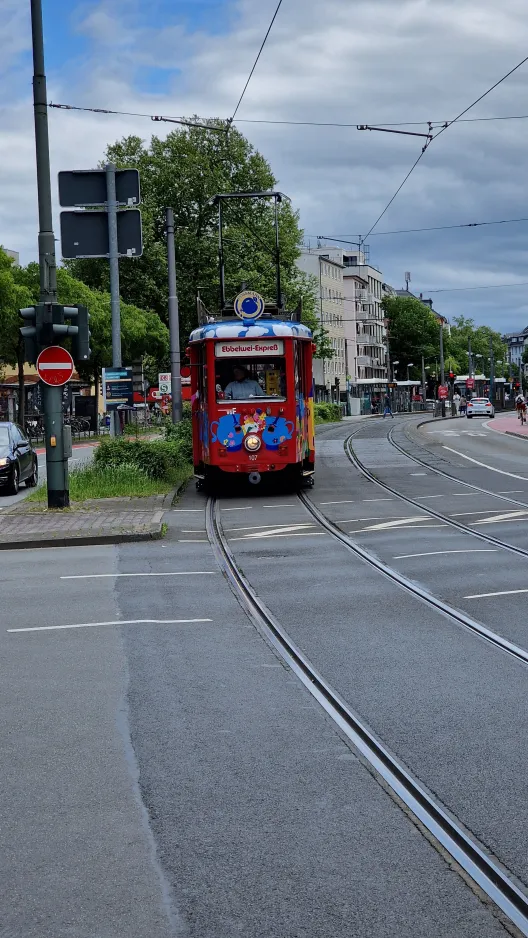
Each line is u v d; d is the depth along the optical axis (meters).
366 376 170.50
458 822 5.18
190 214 66.00
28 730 6.91
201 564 14.53
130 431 29.20
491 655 8.85
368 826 5.16
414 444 45.66
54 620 10.76
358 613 10.80
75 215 23.52
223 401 24.41
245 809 5.41
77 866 4.73
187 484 28.25
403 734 6.66
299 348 25.23
